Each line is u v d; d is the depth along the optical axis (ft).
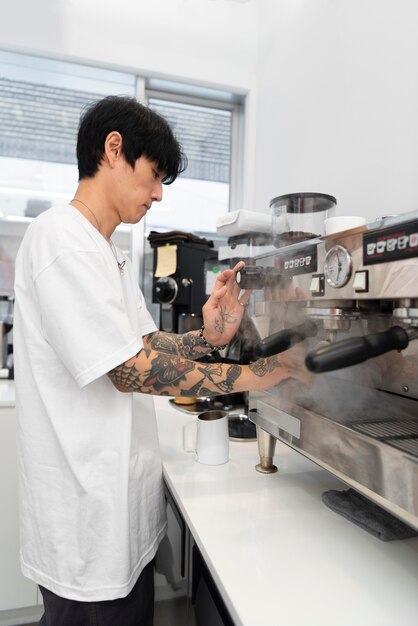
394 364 2.29
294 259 2.27
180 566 2.80
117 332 2.23
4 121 6.59
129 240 6.98
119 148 2.47
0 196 6.63
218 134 7.43
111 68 6.25
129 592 2.48
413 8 3.33
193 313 5.29
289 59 5.48
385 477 1.69
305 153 5.03
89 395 2.43
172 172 2.73
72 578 2.42
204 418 3.23
